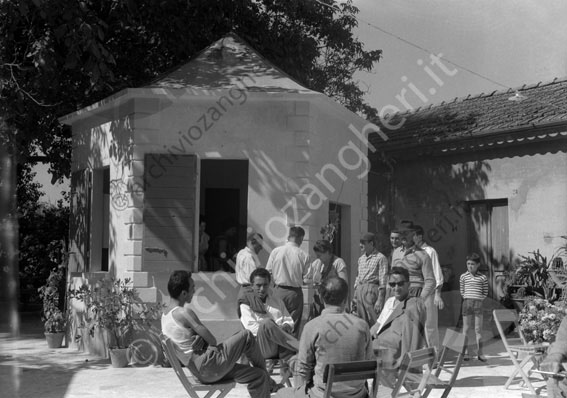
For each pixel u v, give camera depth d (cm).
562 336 481
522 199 1215
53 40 1114
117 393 706
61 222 1786
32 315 1681
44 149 1422
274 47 1403
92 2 1227
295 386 465
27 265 1772
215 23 1352
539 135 1162
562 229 1165
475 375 790
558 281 1097
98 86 1071
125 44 1351
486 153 1269
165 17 1302
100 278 971
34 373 828
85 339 1023
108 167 1038
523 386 723
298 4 1429
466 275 920
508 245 1240
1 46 1067
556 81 1424
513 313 723
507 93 1439
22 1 981
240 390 724
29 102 1206
